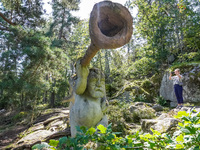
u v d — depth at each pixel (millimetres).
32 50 9188
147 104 6680
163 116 4363
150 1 13109
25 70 9773
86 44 11781
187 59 10461
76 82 2676
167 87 8703
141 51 12641
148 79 11203
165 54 10594
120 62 18422
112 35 1695
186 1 9375
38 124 7234
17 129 7660
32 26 12875
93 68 2885
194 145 1273
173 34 12281
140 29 11930
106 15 1633
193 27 10305
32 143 4051
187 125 1310
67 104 16500
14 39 10141
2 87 8930
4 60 9859
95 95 2715
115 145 1342
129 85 10070
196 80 7598
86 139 1383
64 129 4773
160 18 10961
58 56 11438
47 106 16469
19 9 12312
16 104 13391
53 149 1390
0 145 5301
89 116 2646
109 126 1494
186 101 7707
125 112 5414
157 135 1489
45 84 10312
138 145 1430
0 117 13070
